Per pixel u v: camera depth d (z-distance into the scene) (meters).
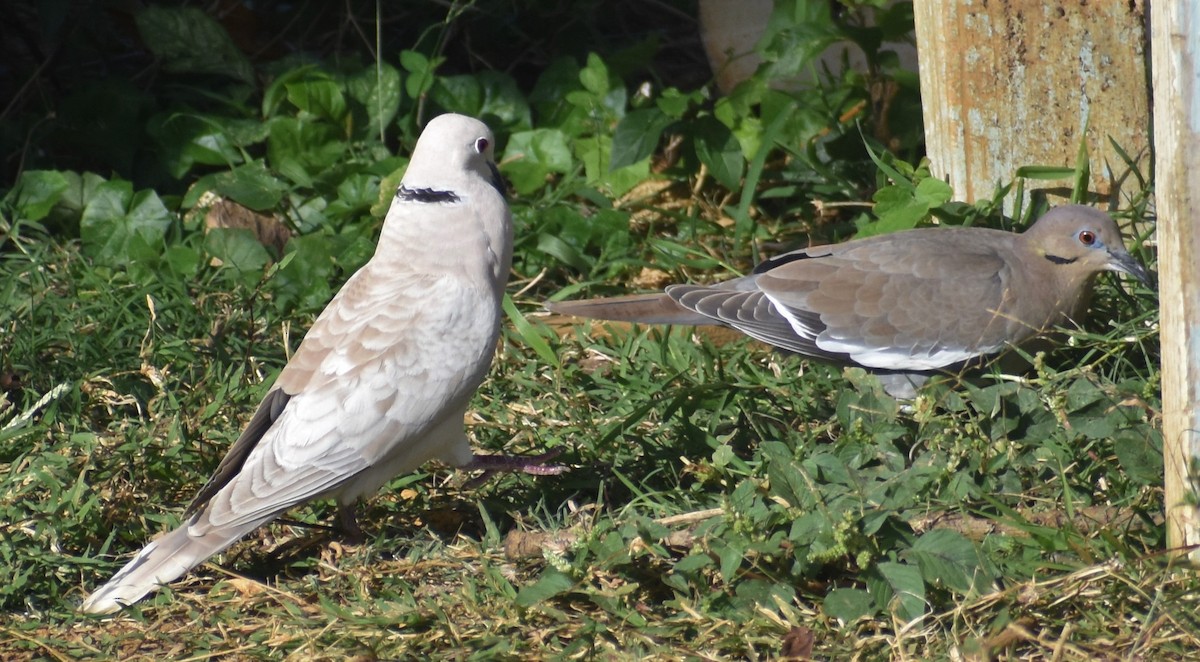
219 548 7.50
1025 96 10.39
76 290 11.41
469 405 9.85
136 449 8.84
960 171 10.79
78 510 8.25
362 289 8.16
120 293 11.29
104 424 9.70
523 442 9.36
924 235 9.58
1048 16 10.16
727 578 6.91
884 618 6.88
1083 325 9.43
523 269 12.09
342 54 16.23
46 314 10.81
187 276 11.62
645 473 8.70
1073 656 6.44
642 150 12.63
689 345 10.12
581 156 13.62
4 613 7.63
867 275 9.32
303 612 7.46
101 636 7.34
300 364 7.98
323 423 7.69
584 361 10.59
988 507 7.52
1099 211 9.06
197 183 12.84
